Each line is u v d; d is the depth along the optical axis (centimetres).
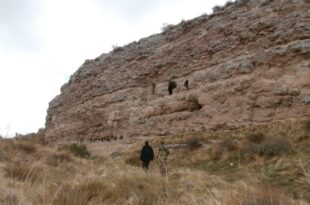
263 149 1689
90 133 3884
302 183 1134
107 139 3559
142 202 777
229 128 2327
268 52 2259
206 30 2947
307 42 2117
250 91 2272
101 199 754
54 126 4828
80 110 4194
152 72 3328
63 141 4431
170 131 2822
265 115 2144
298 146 1678
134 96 3406
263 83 2216
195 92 2733
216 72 2600
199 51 2881
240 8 2769
